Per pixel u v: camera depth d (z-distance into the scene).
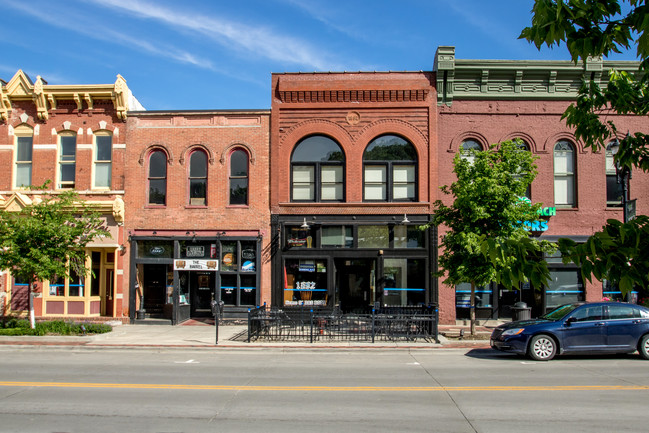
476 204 14.55
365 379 10.36
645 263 2.54
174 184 20.36
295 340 15.64
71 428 7.05
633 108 4.00
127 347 14.84
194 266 19.78
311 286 19.95
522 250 2.70
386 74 20.39
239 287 19.94
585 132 4.19
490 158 15.73
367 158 20.47
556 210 19.70
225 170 20.33
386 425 7.17
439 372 11.12
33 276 16.66
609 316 12.85
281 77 20.52
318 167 20.47
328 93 20.27
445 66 19.80
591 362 12.48
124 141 20.56
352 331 15.80
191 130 20.52
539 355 12.66
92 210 19.77
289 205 20.08
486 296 19.91
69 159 20.88
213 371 11.28
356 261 20.28
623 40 2.86
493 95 20.03
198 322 20.02
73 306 19.95
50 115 20.78
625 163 4.14
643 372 11.12
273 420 7.43
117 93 20.20
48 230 16.00
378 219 20.00
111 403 8.41
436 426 7.12
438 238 19.72
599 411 7.88
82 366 11.97
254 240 19.92
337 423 7.27
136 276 20.19
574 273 19.59
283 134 20.36
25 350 14.67
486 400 8.58
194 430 6.95
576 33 2.91
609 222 2.69
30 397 8.84
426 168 20.06
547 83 20.06
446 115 20.17
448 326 19.19
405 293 19.73
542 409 8.01
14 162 20.83
